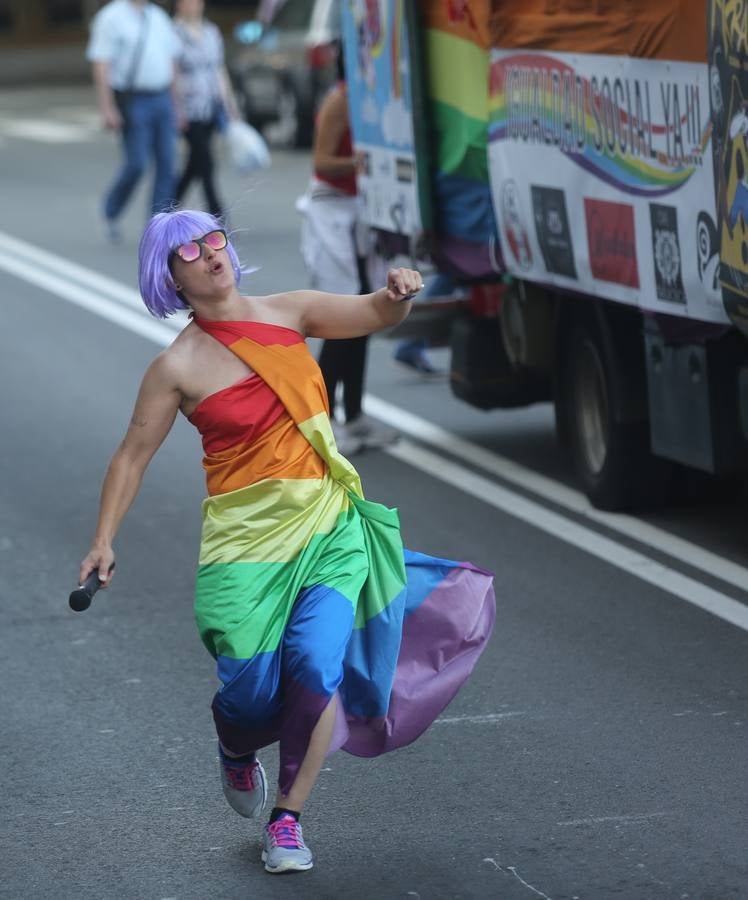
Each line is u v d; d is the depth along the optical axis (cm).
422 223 2580
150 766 1595
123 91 4850
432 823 1442
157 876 1367
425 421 3014
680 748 1576
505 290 2558
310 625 1314
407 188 2611
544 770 1540
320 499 1352
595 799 1473
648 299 2048
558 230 2255
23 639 1966
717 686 1730
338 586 1330
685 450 2109
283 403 1340
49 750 1639
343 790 1518
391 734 1383
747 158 1750
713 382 2036
